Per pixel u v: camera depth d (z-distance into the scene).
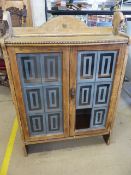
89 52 1.06
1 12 1.87
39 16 1.92
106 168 1.33
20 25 1.94
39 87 1.14
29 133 1.32
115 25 1.18
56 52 1.02
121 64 1.14
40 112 1.24
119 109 2.00
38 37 1.10
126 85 2.38
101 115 1.36
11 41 0.96
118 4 1.96
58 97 1.20
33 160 1.39
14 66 1.03
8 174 1.28
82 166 1.34
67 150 1.48
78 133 1.39
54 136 1.36
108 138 1.49
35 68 1.07
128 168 1.33
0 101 2.13
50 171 1.30
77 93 1.21
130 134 1.64
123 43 1.06
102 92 1.25
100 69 1.14
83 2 1.88
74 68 1.10
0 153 1.45
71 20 1.19
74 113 1.29
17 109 1.19
